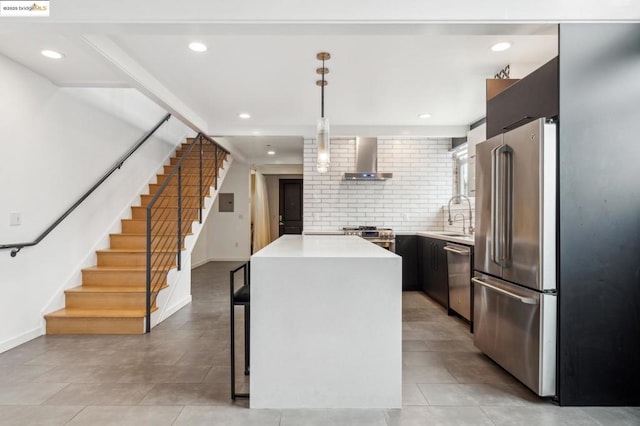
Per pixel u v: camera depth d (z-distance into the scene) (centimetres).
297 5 208
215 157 560
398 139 576
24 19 205
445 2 209
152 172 544
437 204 574
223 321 376
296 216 1083
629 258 207
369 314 205
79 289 368
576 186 207
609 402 206
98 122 417
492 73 330
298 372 205
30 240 321
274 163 905
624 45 209
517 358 230
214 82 353
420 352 290
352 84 358
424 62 306
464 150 552
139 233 463
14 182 305
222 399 213
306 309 205
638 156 208
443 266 430
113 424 186
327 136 307
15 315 305
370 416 196
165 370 254
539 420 192
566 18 207
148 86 332
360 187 575
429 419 192
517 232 230
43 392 221
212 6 208
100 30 215
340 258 204
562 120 207
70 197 373
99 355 282
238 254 883
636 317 206
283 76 337
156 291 363
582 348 206
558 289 207
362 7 208
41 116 333
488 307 268
